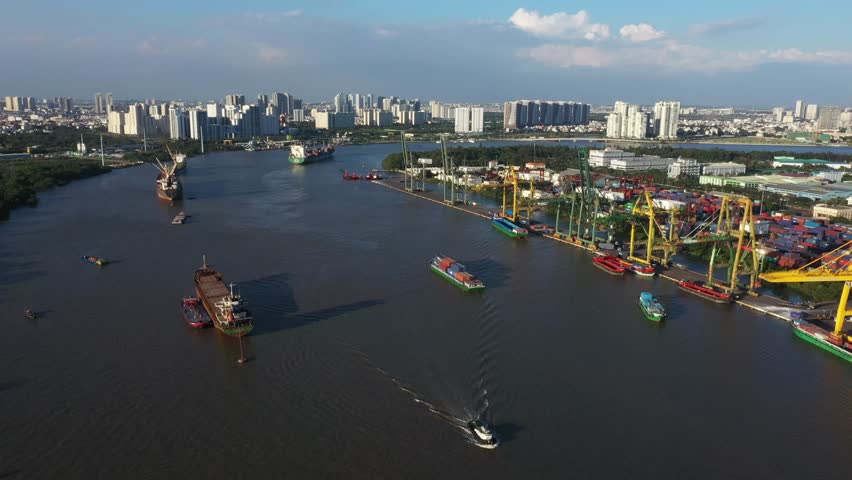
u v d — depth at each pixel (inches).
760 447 2753.4
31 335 3809.1
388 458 2618.1
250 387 3196.4
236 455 2637.8
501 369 3415.4
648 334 3944.4
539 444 2728.8
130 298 4478.3
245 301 4399.6
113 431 2807.6
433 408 3009.4
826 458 2684.5
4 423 2854.3
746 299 4601.4
